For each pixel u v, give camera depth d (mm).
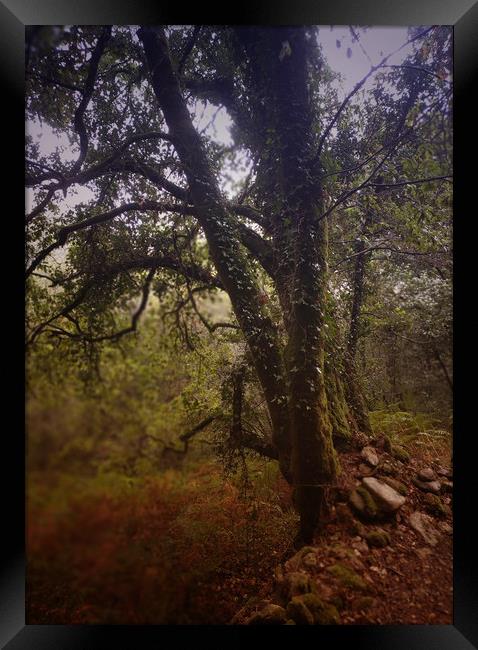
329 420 3068
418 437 4004
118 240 4141
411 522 2807
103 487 6453
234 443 3863
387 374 4840
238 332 4168
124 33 3391
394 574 2457
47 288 4176
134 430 6980
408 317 4699
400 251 3717
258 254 3713
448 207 3215
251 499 3730
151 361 6016
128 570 3881
